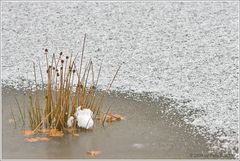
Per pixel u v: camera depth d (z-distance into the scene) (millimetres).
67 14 25875
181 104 15961
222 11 25547
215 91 17125
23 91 17031
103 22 24781
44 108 14984
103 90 17109
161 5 26797
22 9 26703
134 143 13125
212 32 23109
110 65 19828
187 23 24266
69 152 12508
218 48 21359
